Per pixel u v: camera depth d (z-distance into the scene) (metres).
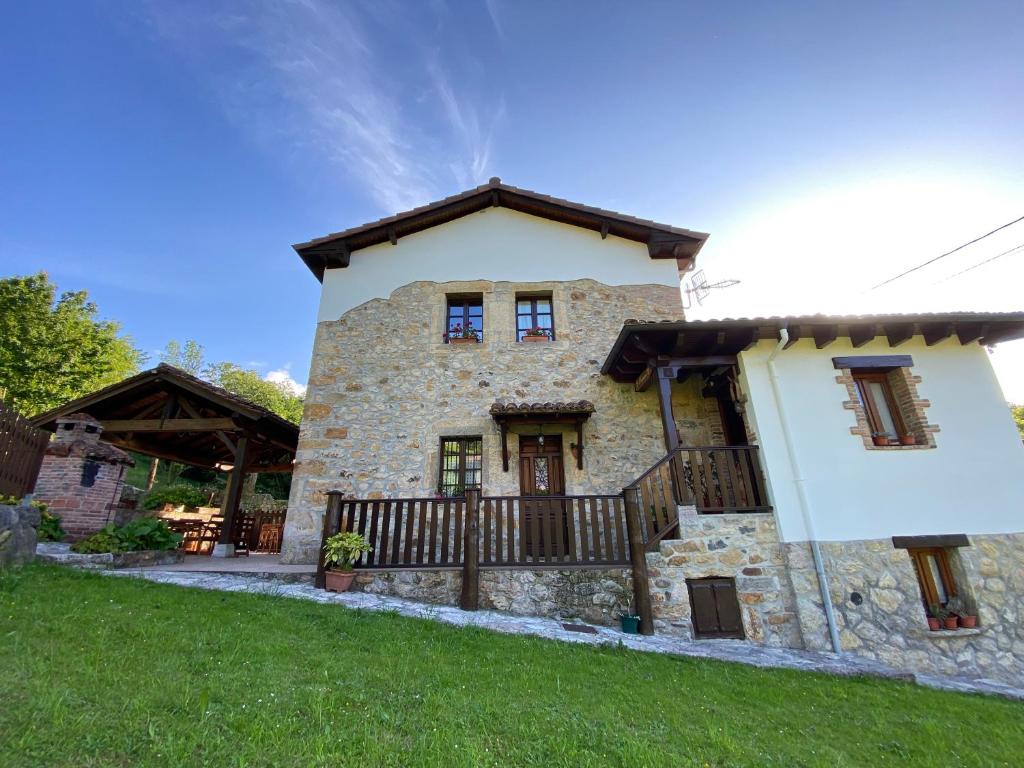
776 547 6.20
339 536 6.23
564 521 7.67
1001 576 6.04
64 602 3.90
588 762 2.37
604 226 9.67
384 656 3.71
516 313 9.55
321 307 9.43
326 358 9.02
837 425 6.63
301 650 3.58
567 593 6.02
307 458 8.28
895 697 4.20
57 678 2.52
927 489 6.37
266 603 4.81
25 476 7.36
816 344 6.91
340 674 3.19
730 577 6.05
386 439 8.38
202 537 10.45
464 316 9.60
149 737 2.07
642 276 9.61
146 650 3.13
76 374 18.84
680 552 6.12
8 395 17.30
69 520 6.74
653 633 5.70
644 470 8.11
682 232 9.36
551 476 8.22
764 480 6.50
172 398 9.05
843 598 5.91
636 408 8.52
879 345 7.07
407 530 6.43
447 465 8.38
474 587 5.94
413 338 9.13
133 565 6.62
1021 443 6.62
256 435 9.47
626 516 6.21
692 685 3.95
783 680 4.42
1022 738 3.43
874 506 6.27
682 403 8.54
